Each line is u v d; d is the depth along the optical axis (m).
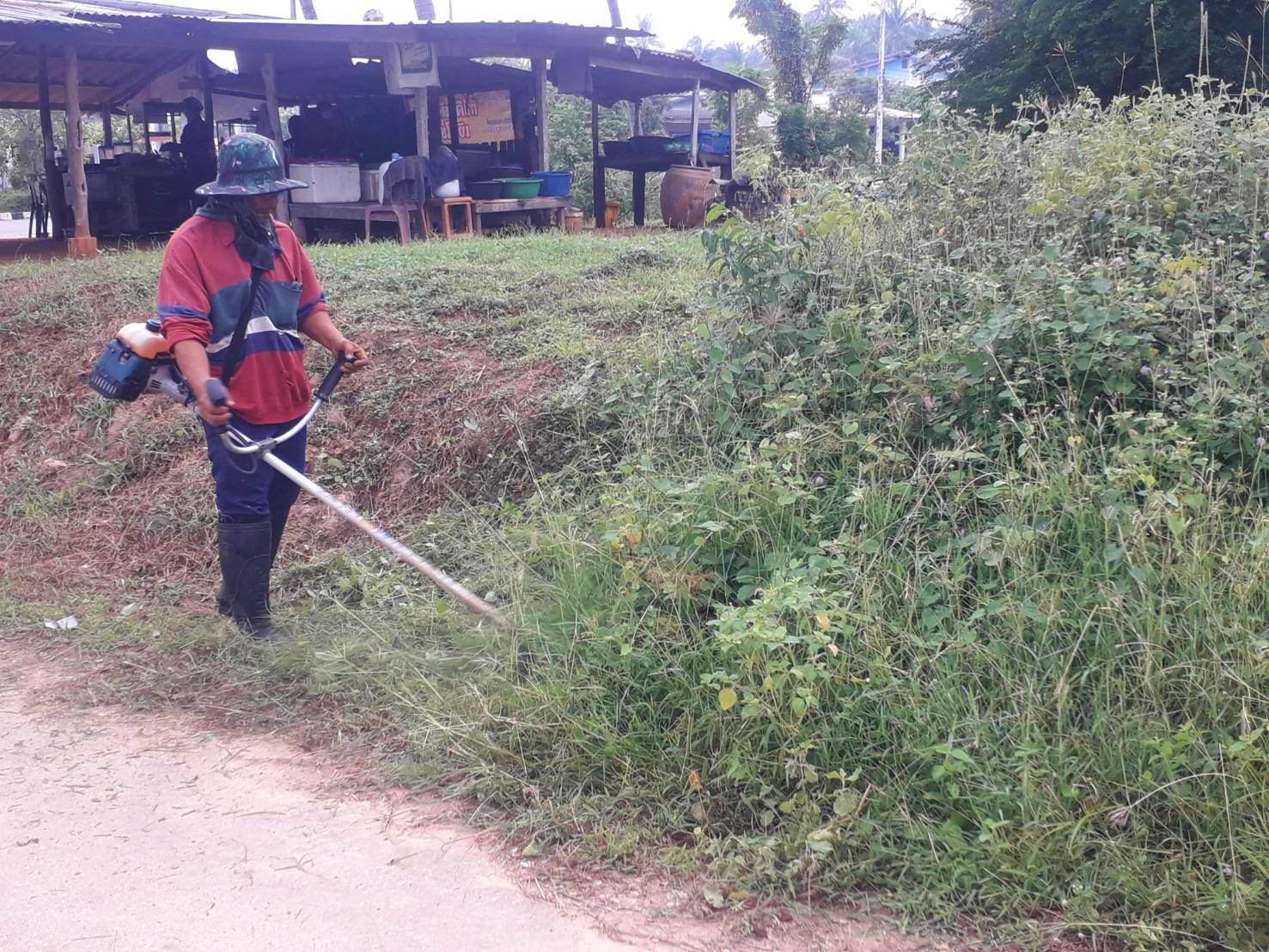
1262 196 4.61
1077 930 2.65
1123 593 3.22
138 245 13.14
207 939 2.69
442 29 11.80
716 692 3.39
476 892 2.88
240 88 14.99
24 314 7.50
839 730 3.19
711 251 5.03
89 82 15.75
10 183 32.59
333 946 2.67
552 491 4.83
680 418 4.73
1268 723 2.77
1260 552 3.17
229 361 4.09
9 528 5.63
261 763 3.55
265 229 4.11
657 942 2.69
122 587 5.00
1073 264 4.58
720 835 3.07
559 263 7.79
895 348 4.45
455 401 5.55
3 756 3.61
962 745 3.04
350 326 6.49
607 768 3.32
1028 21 14.51
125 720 3.86
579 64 13.60
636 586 3.78
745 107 24.98
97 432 6.23
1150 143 5.02
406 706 3.77
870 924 2.73
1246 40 12.23
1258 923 2.56
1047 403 4.05
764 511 3.97
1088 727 3.06
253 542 4.29
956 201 5.35
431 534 4.93
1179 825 2.82
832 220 4.92
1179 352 3.94
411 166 11.54
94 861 3.01
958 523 3.81
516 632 3.92
